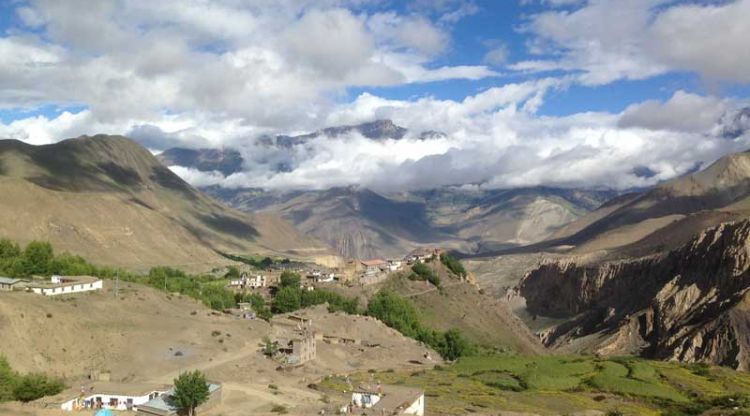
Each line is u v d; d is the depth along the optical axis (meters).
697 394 172.50
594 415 144.88
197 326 180.88
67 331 153.62
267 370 159.62
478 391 161.88
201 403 116.69
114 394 121.44
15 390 116.56
